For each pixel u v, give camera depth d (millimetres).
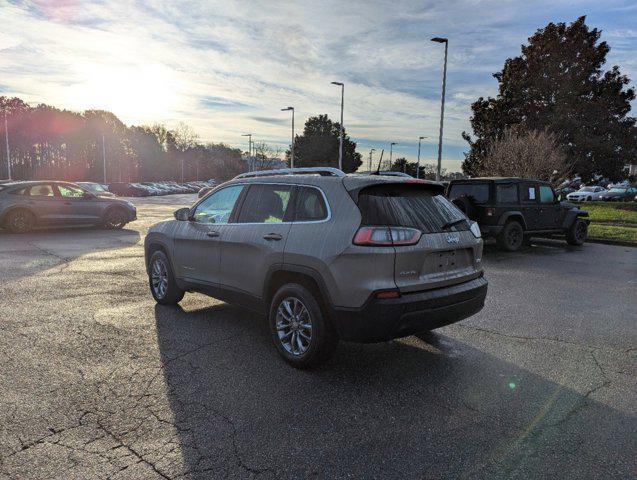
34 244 11445
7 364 4051
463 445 2961
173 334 4945
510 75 35844
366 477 2627
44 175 82000
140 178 94938
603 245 13523
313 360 4004
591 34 33844
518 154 22844
